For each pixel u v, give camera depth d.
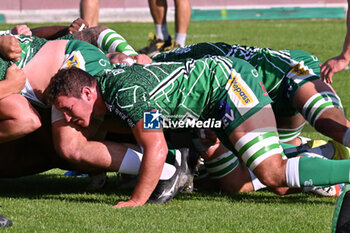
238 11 83.94
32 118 16.92
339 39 57.09
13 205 16.05
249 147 16.48
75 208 15.70
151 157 15.91
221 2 90.69
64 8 82.06
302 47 51.00
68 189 19.06
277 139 16.84
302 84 17.86
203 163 18.94
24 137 18.75
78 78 16.08
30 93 17.58
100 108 16.48
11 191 18.66
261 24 70.56
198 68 16.89
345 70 41.41
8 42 17.28
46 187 19.41
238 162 18.52
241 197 17.97
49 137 18.38
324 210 16.08
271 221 14.87
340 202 11.86
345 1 90.00
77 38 20.70
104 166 16.81
